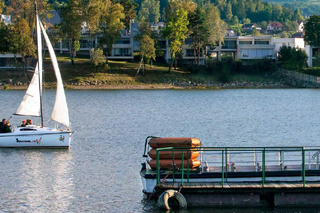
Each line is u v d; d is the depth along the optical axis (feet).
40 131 266.98
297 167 178.60
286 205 168.45
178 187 167.32
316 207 168.45
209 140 309.22
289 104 545.03
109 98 583.17
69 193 189.47
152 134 330.34
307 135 332.60
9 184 200.23
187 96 620.08
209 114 452.76
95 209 172.86
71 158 246.06
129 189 193.67
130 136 318.04
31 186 197.77
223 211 167.84
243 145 291.38
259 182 171.22
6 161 238.68
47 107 495.41
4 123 272.10
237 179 171.12
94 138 306.96
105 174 215.51
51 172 218.79
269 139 314.76
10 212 170.40
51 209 173.37
